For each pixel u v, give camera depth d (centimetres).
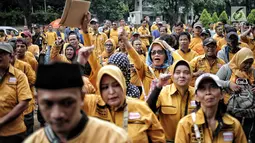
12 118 588
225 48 970
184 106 559
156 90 534
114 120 452
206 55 848
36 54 1297
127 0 5184
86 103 459
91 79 557
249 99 672
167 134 561
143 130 453
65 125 271
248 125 677
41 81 265
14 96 601
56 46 967
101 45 1681
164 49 716
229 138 457
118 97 435
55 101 266
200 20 4312
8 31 3102
